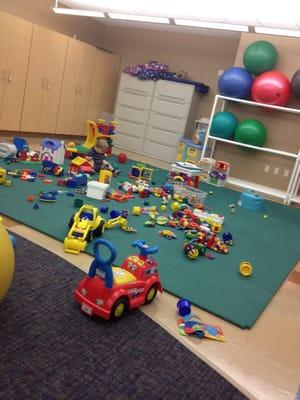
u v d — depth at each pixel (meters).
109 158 6.21
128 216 3.26
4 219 2.70
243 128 5.46
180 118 6.48
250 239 3.38
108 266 1.69
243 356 1.66
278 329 1.96
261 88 5.23
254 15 4.25
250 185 5.66
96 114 7.35
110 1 4.93
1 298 1.52
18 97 5.72
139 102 6.86
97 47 7.57
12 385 1.24
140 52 7.39
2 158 4.57
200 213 3.58
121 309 1.72
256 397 1.43
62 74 6.34
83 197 3.60
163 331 1.72
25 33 5.52
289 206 5.22
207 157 6.10
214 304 2.05
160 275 2.26
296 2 3.75
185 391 1.38
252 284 2.43
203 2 4.24
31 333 1.52
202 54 6.80
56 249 2.37
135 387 1.35
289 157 5.66
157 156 6.77
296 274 2.79
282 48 5.47
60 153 4.79
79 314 1.72
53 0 6.35
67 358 1.42
